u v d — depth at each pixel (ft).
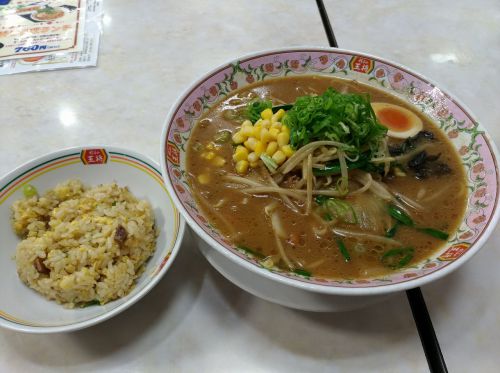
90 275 0.77
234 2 1.68
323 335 0.81
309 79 1.14
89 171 1.00
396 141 1.01
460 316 0.84
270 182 0.91
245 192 0.91
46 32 1.50
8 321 0.71
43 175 0.96
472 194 0.87
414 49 1.53
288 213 0.89
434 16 1.68
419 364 0.78
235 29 1.56
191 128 0.98
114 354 0.76
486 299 0.87
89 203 0.90
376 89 1.12
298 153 0.89
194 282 0.87
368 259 0.81
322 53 1.12
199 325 0.81
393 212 0.88
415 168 0.96
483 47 1.56
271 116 0.96
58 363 0.75
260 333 0.80
